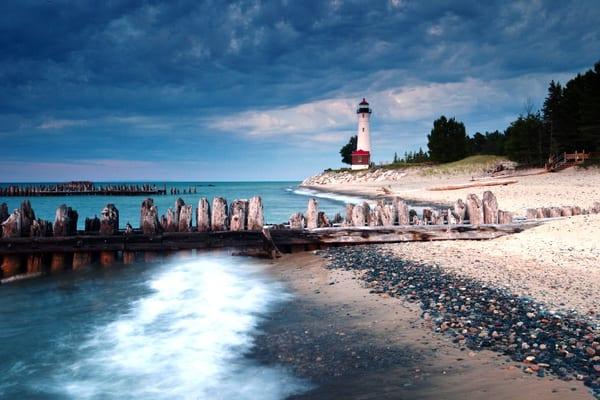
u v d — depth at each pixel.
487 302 9.25
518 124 72.62
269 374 7.04
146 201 16.91
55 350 8.62
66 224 16.42
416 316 8.91
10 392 6.93
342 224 18.36
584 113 55.31
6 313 11.08
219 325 9.50
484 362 6.64
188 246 16.83
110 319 10.45
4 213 17.42
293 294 11.61
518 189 39.22
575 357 6.46
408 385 6.21
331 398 6.07
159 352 8.35
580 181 41.38
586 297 9.24
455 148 92.88
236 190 129.25
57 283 14.17
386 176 92.81
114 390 6.95
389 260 14.23
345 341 8.04
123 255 16.75
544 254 13.71
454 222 18.56
